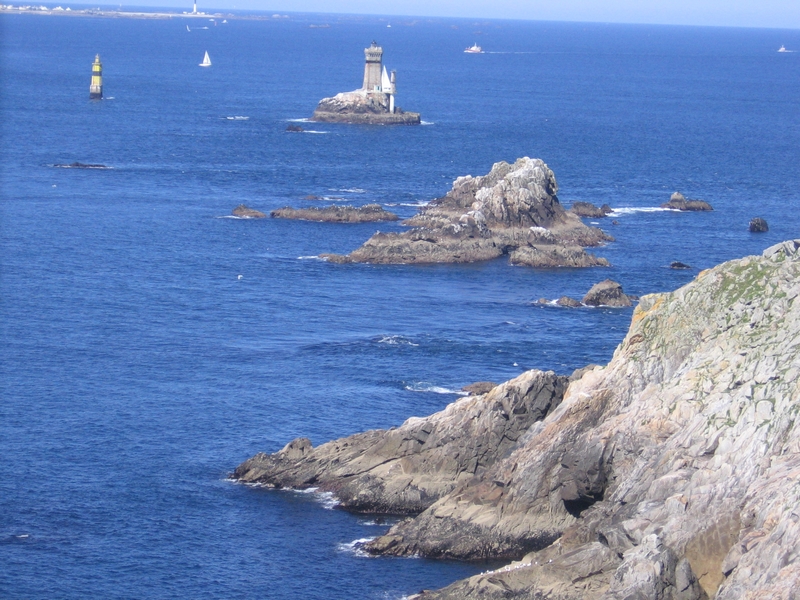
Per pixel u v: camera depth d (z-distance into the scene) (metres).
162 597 85.81
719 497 81.12
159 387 129.62
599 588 81.81
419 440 103.56
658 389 95.00
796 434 82.12
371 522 98.44
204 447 112.94
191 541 94.19
